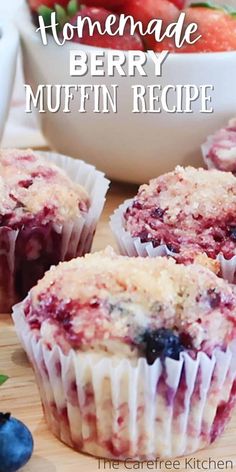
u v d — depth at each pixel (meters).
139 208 0.39
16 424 0.30
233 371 0.30
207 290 0.30
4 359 0.36
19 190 0.38
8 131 0.54
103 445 0.31
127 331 0.29
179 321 0.30
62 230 0.38
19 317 0.32
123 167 0.47
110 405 0.30
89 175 0.43
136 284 0.30
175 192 0.38
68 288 0.30
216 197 0.38
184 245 0.37
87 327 0.29
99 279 0.30
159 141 0.46
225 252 0.37
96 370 0.29
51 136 0.48
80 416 0.31
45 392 0.31
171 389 0.30
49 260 0.39
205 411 0.31
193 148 0.46
